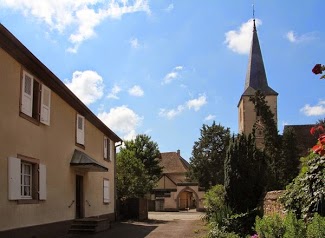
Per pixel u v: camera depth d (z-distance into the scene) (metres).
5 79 12.44
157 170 63.41
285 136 33.22
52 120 16.50
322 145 4.79
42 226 15.05
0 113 12.11
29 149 14.12
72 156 18.91
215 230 15.51
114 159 28.73
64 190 17.73
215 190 21.88
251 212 15.30
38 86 15.12
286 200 9.33
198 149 67.19
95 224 18.66
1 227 11.99
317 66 4.66
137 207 29.38
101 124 23.84
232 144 16.66
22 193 13.96
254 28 58.41
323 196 7.71
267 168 17.27
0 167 12.06
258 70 56.50
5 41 12.08
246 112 53.09
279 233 7.69
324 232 6.61
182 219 30.52
